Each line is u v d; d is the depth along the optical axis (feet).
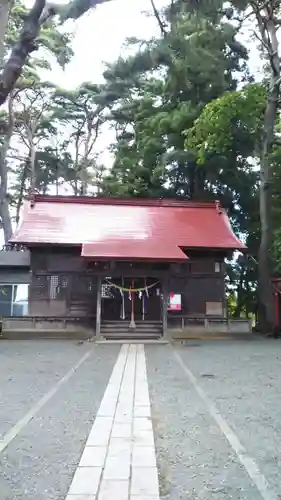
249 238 93.91
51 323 68.90
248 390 27.73
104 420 20.40
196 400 24.77
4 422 20.11
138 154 95.96
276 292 73.72
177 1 34.06
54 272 70.85
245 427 19.40
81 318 69.62
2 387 28.55
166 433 18.40
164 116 84.12
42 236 70.74
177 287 72.54
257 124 74.84
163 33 38.55
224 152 81.61
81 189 130.31
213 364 39.81
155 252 65.82
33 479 13.41
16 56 16.14
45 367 37.42
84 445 16.75
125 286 74.49
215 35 75.61
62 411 22.17
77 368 36.91
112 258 63.05
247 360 42.68
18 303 80.89
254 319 102.22
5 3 20.01
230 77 88.99
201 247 70.13
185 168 90.63
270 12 70.23
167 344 59.62
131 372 34.91
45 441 17.26
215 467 14.61
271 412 22.09
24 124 119.34
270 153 73.97
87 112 129.29
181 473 14.05
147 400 24.71
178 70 77.46
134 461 15.01
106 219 78.84
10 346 55.21
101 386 28.94
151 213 82.58
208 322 70.13
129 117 107.65
